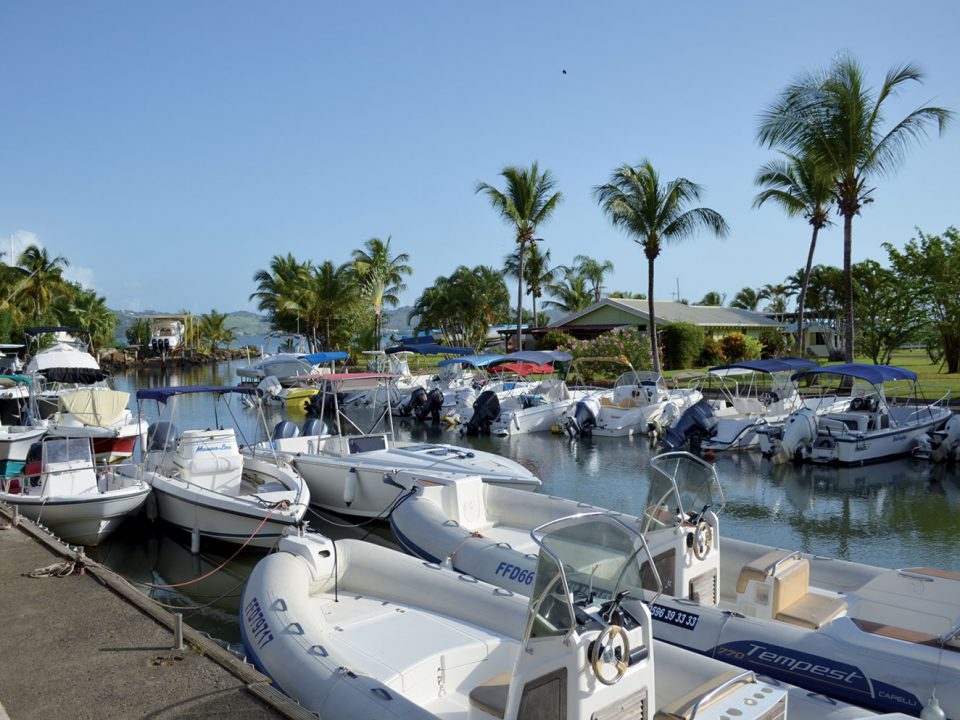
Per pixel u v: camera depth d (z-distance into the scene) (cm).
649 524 686
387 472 1192
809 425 1752
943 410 1905
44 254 5169
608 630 399
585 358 2784
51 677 522
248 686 506
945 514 1310
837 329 4500
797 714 516
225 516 1107
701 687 471
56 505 1069
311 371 3231
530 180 3672
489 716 477
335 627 668
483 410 2297
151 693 498
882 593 704
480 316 5347
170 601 956
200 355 6731
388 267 5166
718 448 1883
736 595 720
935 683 542
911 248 3116
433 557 938
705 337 4194
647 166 2959
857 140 2247
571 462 1842
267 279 5216
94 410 1691
